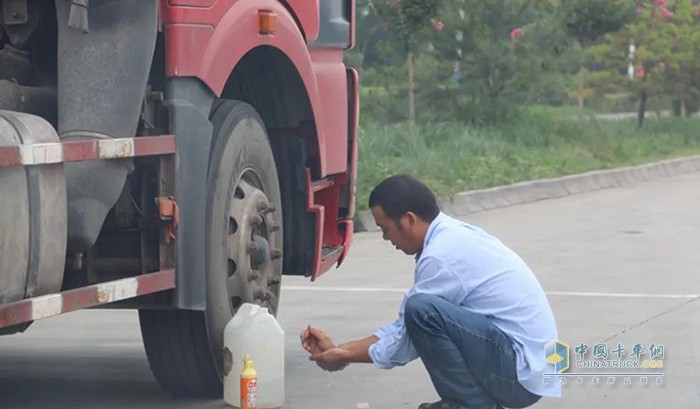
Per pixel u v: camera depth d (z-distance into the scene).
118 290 6.81
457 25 28.11
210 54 7.51
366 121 27.69
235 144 8.02
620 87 35.50
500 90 29.11
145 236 7.46
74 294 6.50
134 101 7.03
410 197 6.86
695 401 8.52
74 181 6.79
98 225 6.89
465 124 28.44
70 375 9.34
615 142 29.70
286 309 12.27
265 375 7.95
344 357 6.96
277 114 9.08
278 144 9.21
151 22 7.09
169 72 7.28
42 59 7.63
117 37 7.08
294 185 9.24
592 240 17.36
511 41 28.59
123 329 11.38
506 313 6.79
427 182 21.03
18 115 6.41
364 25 29.22
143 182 7.40
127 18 7.10
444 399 6.83
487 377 6.75
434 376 6.79
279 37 8.41
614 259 15.48
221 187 7.83
